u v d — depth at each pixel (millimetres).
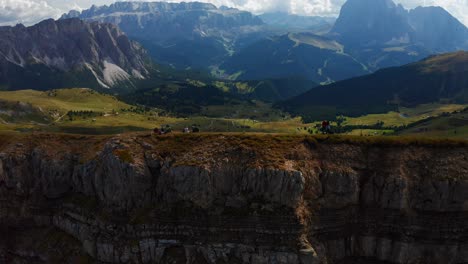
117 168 123938
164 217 118375
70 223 129750
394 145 122562
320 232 114062
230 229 114125
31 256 128875
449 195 111938
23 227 136000
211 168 119625
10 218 135125
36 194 138500
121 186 123125
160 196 123062
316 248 110625
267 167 116250
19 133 153750
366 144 124312
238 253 111812
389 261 113562
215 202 118125
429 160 117875
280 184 113938
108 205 124750
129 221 119875
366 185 118438
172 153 127438
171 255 114812
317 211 115188
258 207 114438
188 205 118625
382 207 115938
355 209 117875
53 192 137500
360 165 120938
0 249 132000
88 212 127625
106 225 121062
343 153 122875
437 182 112750
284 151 121562
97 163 131375
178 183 119938
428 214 113125
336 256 114250
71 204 133500
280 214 112312
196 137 132125
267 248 109938
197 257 113688
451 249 110312
